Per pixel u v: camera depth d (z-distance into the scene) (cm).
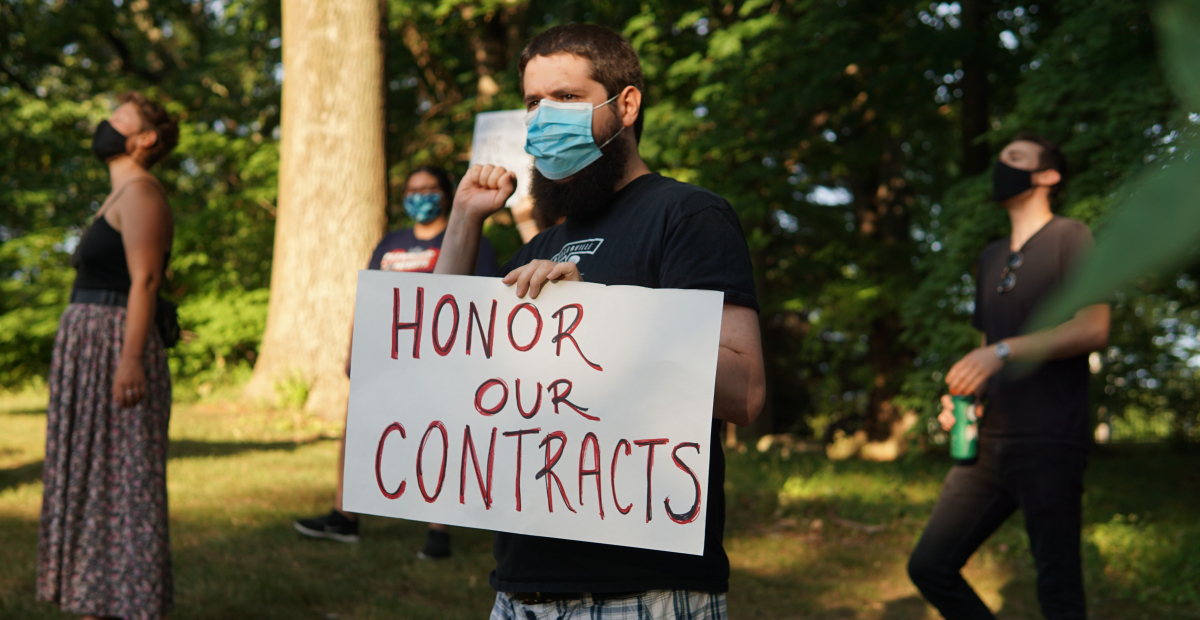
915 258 1273
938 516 304
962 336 807
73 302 292
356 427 181
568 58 176
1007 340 287
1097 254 18
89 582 278
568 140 175
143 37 2173
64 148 1764
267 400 1004
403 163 1571
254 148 1598
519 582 170
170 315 304
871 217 1602
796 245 1477
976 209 800
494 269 411
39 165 1823
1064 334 273
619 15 1366
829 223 1326
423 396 177
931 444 1075
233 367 1433
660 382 158
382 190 1066
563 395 166
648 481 159
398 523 536
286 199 1054
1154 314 859
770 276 1484
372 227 1055
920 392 853
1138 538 553
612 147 177
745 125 1151
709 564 167
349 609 381
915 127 1341
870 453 1400
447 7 1345
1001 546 544
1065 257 286
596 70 175
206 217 1508
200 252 1530
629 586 161
